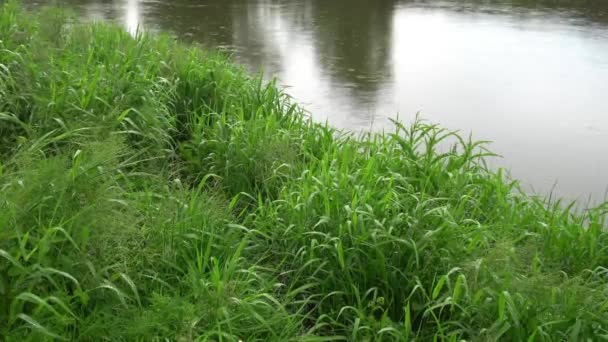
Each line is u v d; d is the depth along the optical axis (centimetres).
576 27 1518
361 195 483
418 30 1458
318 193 479
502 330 352
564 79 1087
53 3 1485
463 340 361
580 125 875
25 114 571
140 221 423
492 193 555
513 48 1298
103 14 1487
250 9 1677
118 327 339
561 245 488
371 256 432
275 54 1181
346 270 422
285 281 442
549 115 912
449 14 1683
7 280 330
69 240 356
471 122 876
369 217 446
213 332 337
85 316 350
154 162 570
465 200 494
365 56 1201
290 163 564
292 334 379
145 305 375
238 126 633
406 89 1007
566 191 684
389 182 513
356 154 600
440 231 441
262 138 596
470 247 434
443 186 549
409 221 452
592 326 376
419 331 402
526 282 383
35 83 595
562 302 384
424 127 650
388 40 1342
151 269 396
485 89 1023
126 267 370
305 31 1405
